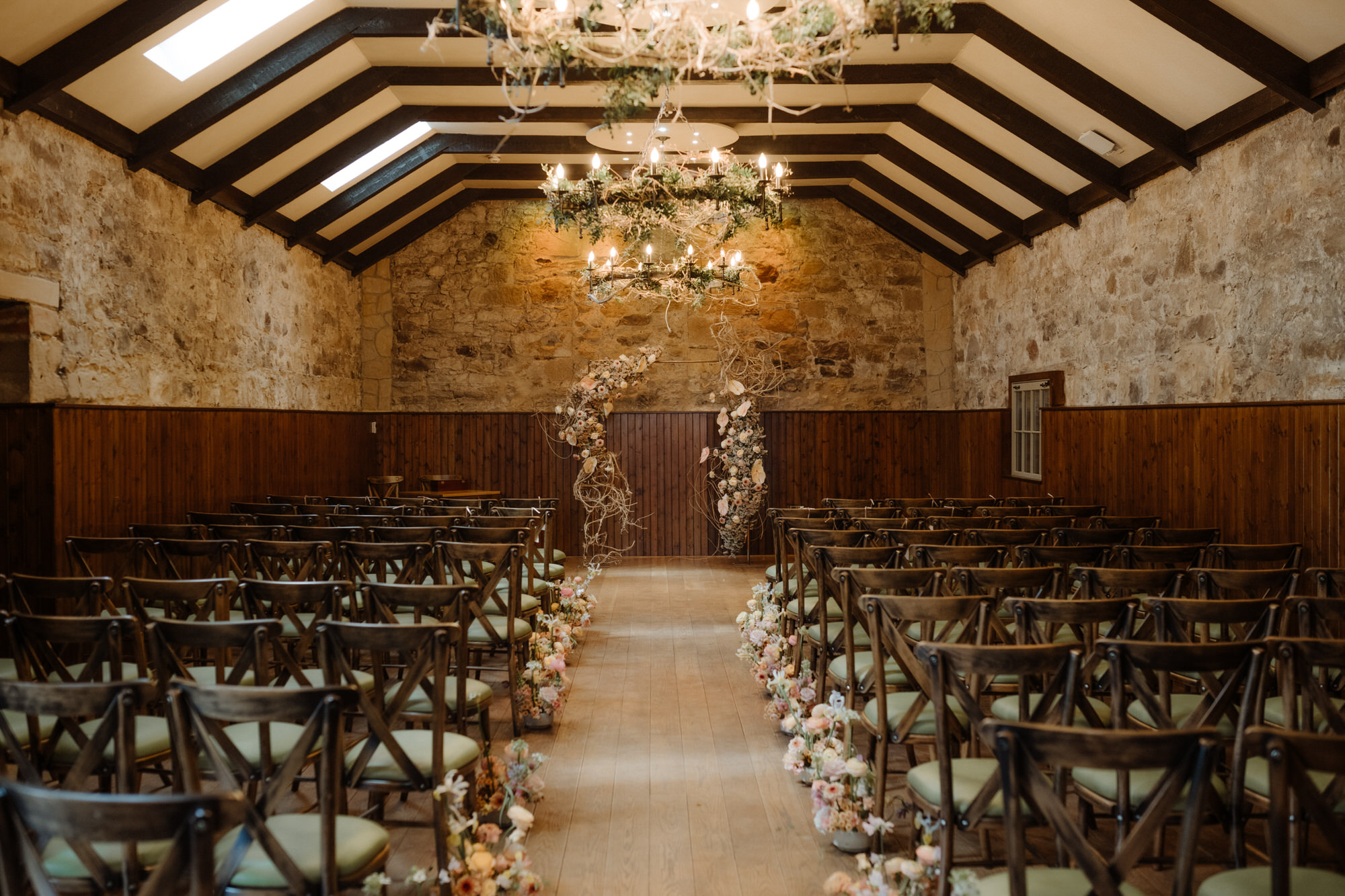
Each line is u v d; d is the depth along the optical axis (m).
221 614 3.64
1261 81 5.38
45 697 2.35
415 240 11.85
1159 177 7.30
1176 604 3.26
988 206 9.82
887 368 12.13
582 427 10.64
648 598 8.98
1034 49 6.59
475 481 11.89
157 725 3.35
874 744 4.02
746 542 11.66
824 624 4.71
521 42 3.71
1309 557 5.43
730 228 7.28
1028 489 9.78
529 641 5.49
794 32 3.62
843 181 11.64
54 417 5.57
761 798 4.11
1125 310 7.88
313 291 10.33
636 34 3.76
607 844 3.64
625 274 7.91
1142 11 5.74
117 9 5.26
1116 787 2.84
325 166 8.46
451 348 11.91
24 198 5.51
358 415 11.38
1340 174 5.26
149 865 2.38
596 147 9.34
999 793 2.82
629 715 5.30
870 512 7.08
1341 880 2.33
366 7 6.59
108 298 6.38
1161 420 7.14
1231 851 2.74
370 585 3.63
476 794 3.52
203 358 7.75
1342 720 2.69
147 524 6.10
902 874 3.14
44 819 1.80
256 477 8.54
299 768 2.36
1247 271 6.17
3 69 5.14
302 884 2.31
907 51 7.33
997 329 10.84
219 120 6.69
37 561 5.60
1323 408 5.30
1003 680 3.95
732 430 11.10
